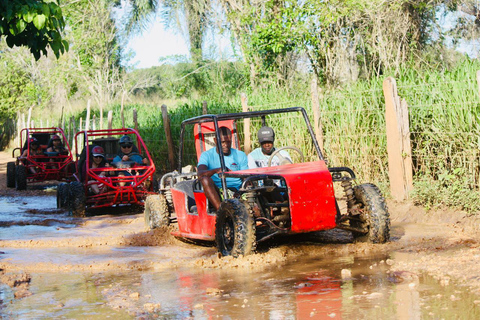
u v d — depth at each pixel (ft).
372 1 51.37
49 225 30.58
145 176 34.65
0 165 82.69
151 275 18.26
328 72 57.36
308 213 19.21
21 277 18.44
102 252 22.58
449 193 25.30
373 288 14.65
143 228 28.43
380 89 31.40
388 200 28.53
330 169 20.93
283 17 58.95
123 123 61.21
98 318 13.82
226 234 19.89
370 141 31.42
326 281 15.81
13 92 135.64
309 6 56.80
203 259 19.60
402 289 14.29
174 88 105.09
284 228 19.40
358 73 57.11
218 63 86.28
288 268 17.81
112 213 35.19
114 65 130.82
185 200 23.73
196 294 15.48
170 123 52.01
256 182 21.18
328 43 56.65
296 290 15.07
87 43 122.93
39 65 137.69
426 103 28.60
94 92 128.67
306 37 56.95
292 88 60.44
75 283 17.67
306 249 20.47
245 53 65.57
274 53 62.54
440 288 14.08
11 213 35.58
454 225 23.68
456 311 12.21
